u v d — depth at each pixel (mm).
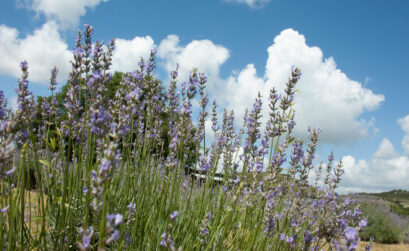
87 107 336
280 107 396
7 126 231
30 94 313
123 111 317
